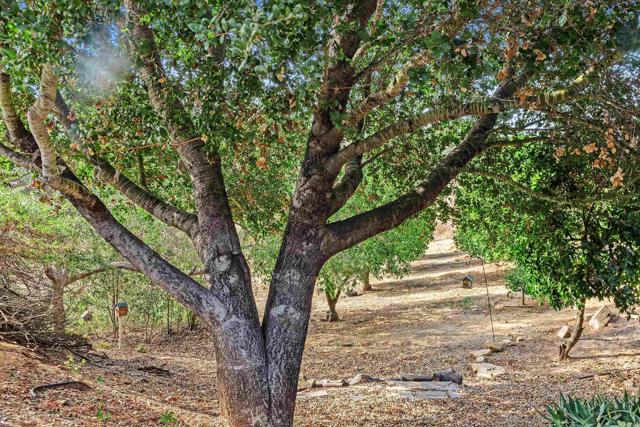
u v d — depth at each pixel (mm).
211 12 4508
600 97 5980
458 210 10039
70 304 14523
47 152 5301
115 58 5219
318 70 4551
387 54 5105
